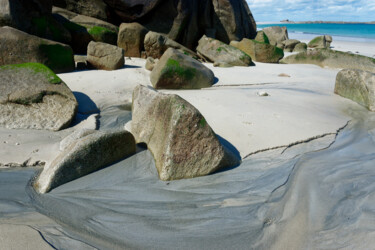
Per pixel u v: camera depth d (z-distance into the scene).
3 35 7.71
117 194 3.32
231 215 2.94
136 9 13.27
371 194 3.25
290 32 58.06
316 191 3.39
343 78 7.52
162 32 13.87
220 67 11.32
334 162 4.15
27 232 2.32
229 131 4.92
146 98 4.90
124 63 9.82
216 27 16.38
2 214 2.79
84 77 8.03
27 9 9.38
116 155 4.04
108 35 11.70
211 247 2.48
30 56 7.83
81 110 6.16
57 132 4.98
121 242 2.50
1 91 5.20
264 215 2.94
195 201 3.21
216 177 3.75
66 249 2.25
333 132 5.18
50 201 3.12
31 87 5.40
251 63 12.39
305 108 6.30
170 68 7.71
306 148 4.59
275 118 5.52
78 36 11.12
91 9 13.02
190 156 3.76
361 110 6.62
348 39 34.94
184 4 13.74
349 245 2.46
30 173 3.70
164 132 4.03
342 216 2.88
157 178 3.70
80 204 3.09
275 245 2.51
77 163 3.57
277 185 3.55
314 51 13.66
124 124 5.59
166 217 2.89
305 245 2.50
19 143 4.35
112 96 7.11
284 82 9.16
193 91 7.60
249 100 6.59
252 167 4.01
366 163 4.12
